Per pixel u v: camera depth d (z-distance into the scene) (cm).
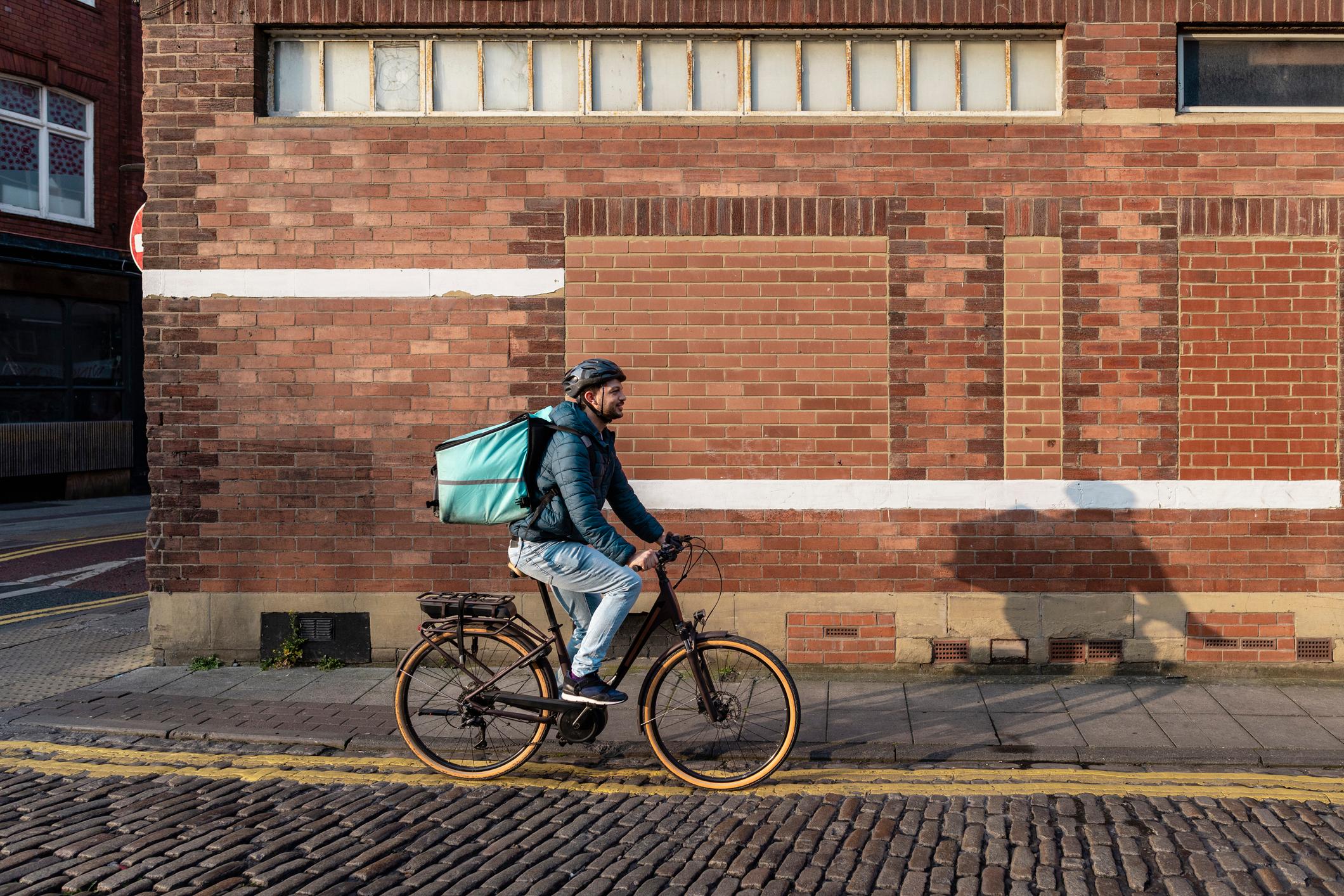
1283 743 544
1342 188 678
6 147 1858
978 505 687
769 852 410
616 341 695
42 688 661
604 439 501
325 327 699
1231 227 680
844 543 691
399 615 702
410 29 707
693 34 707
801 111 709
